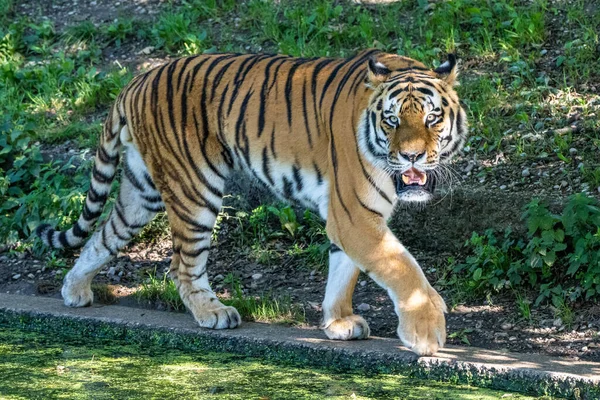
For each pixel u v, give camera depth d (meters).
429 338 8.88
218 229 12.82
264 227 12.65
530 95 13.23
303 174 9.91
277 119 9.91
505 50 14.18
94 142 14.20
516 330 10.09
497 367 8.72
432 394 8.54
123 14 17.38
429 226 11.91
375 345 9.48
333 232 9.48
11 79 15.95
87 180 13.48
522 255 11.12
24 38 17.06
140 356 9.80
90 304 11.04
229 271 12.08
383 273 9.08
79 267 10.94
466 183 12.05
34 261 12.66
